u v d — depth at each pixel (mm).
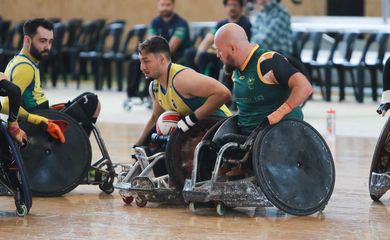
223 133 11844
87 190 13828
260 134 11414
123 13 38375
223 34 11711
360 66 28281
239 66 11773
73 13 39062
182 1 37125
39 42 12992
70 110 13336
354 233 10727
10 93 11359
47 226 11109
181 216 11711
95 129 13484
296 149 11586
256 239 10359
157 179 12344
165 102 12555
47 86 34500
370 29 28297
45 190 13055
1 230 10891
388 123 12523
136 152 12578
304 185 11570
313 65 28812
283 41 22844
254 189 11539
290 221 11406
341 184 14242
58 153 13117
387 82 12516
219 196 11477
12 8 39688
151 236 10531
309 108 26938
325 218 11609
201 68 23047
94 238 10453
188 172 12195
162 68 12328
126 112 26109
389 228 11023
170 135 12195
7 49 33656
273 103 11773
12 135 11508
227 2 22531
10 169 11734
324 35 31953
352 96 31344
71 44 34312
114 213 11930
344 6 34812
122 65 32906
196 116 12078
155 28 24172
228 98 12102
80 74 34344
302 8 35250
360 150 18266
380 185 12633
